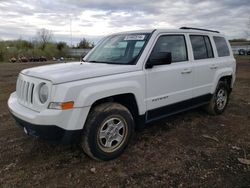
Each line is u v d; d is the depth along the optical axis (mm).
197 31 4789
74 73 3057
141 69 3604
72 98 2889
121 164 3273
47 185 2818
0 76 14039
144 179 2941
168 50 4082
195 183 2863
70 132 2926
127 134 3475
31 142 3912
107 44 4438
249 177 2986
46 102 2898
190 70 4383
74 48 56375
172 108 4191
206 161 3365
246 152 3652
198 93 4703
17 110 3217
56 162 3312
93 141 3129
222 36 5590
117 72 3359
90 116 3109
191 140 4062
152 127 4602
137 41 3943
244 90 8812
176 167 3205
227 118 5277
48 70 3312
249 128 4684
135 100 3531
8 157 3443
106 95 3148
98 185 2822
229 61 5547
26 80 3287
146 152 3611
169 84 4016
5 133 4305
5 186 2791
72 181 2895
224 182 2881
